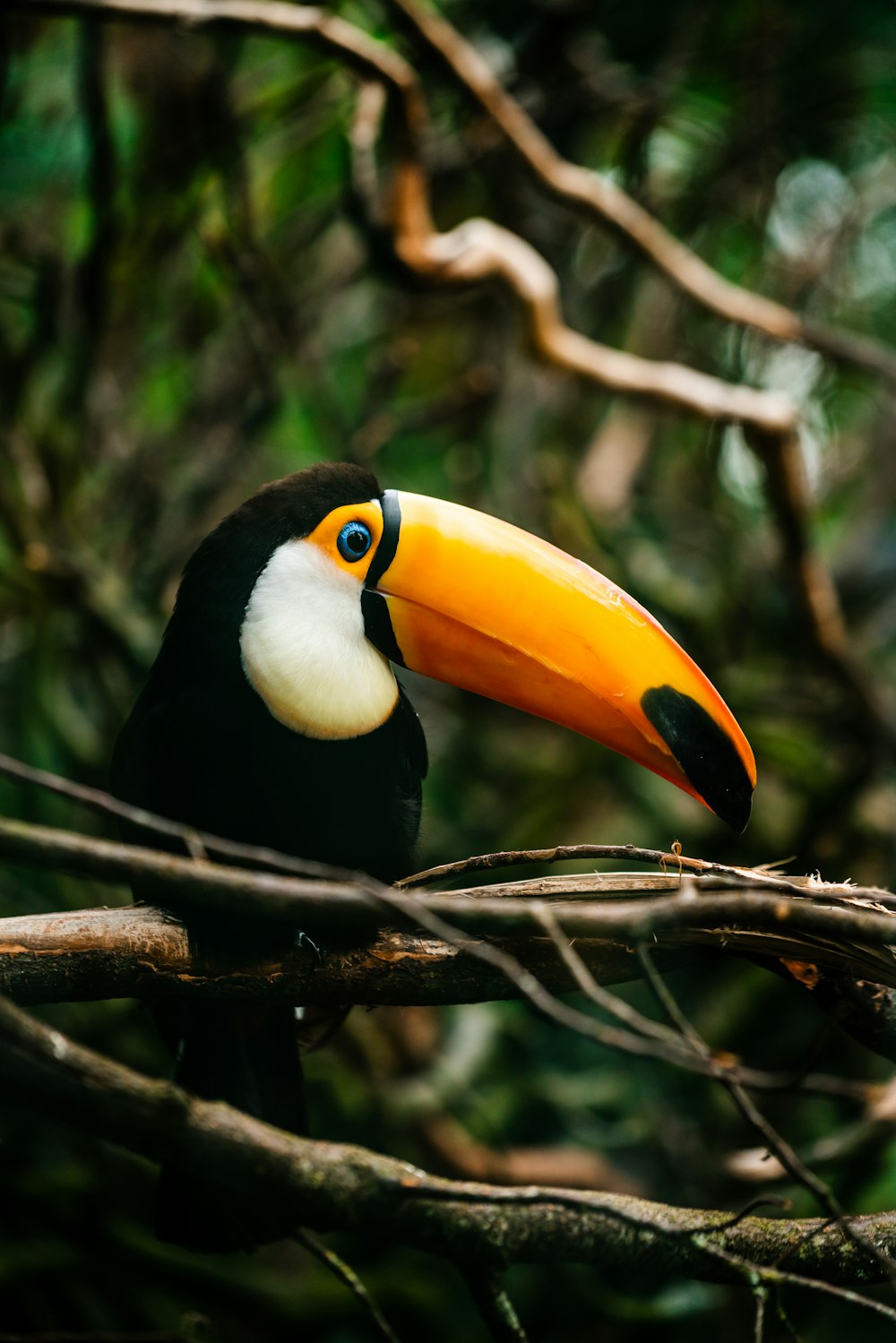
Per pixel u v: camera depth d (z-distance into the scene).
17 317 9.59
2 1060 3.11
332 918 3.15
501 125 8.15
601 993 3.15
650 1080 9.02
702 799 4.84
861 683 9.20
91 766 8.53
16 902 8.31
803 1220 3.97
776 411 8.27
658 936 4.13
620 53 9.95
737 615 10.21
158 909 4.14
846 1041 8.48
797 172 11.27
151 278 9.13
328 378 10.52
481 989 4.21
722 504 10.57
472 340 10.74
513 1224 3.63
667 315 10.96
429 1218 3.54
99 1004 8.27
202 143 8.70
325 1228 3.52
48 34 8.98
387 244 7.89
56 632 8.52
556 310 8.27
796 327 8.98
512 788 10.16
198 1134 3.31
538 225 10.30
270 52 9.24
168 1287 7.64
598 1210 3.39
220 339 9.98
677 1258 3.76
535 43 9.26
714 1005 8.85
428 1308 7.93
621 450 11.52
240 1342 8.41
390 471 10.91
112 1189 8.20
